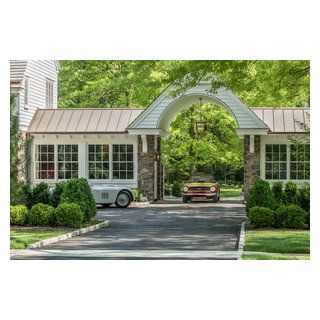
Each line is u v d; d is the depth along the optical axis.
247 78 24.69
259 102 27.80
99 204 32.12
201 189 34.12
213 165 55.22
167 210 28.47
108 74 44.34
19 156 21.75
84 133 33.88
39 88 35.75
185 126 43.34
